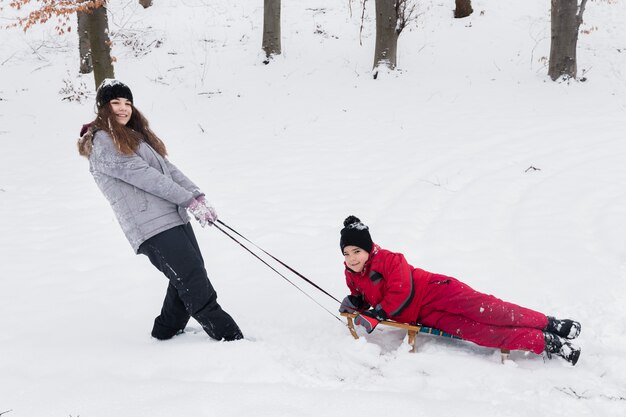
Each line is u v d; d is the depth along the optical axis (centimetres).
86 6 1145
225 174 876
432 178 784
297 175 846
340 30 1627
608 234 552
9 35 1767
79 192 828
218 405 274
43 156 1048
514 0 1709
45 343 375
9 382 311
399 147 955
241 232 631
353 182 799
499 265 506
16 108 1345
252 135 1088
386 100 1231
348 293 463
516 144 933
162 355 345
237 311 432
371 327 350
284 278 451
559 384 312
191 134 1123
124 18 1788
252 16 1761
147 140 379
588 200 657
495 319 342
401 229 612
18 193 838
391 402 280
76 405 277
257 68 1440
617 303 418
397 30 1348
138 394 288
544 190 700
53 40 1723
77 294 481
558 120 1070
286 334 387
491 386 313
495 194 704
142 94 1355
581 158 834
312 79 1365
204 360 335
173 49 1579
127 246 605
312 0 1838
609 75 1292
